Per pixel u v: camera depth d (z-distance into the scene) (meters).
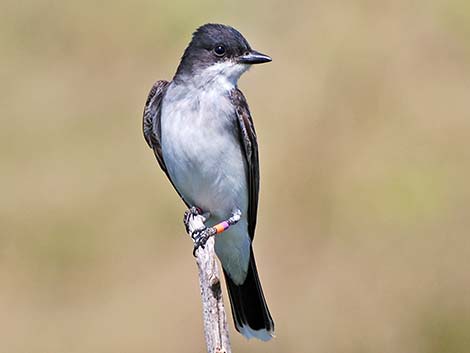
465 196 13.85
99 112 15.57
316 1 15.90
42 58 16.33
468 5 15.56
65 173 14.98
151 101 10.10
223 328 8.02
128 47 16.12
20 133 15.44
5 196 14.77
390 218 13.72
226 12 16.05
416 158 14.24
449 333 12.73
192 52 9.90
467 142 14.45
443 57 15.38
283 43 15.55
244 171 10.03
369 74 15.16
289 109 14.71
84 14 16.53
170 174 10.11
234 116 9.83
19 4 16.69
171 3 16.20
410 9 15.71
